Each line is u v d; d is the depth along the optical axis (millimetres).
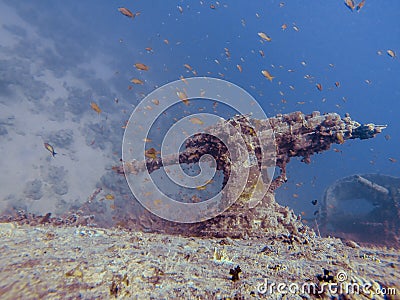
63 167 12633
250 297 1764
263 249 3090
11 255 1908
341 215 11180
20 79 15125
